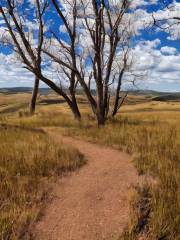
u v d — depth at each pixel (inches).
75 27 971.3
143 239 255.4
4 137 596.7
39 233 265.1
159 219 268.2
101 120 916.6
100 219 290.2
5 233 253.0
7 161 422.9
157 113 1847.9
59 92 1004.6
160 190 327.6
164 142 557.6
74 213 301.6
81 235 264.5
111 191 355.6
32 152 454.3
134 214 285.7
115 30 925.8
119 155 531.5
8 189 333.7
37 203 315.0
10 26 938.7
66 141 657.0
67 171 423.2
